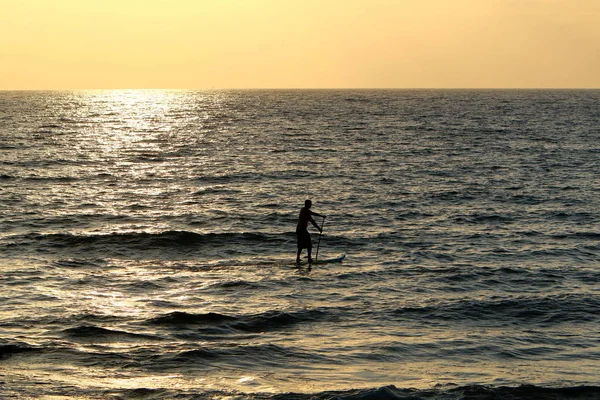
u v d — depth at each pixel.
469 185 55.88
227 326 21.84
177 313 22.53
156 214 42.75
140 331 21.14
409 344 20.42
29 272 28.38
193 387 16.62
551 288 26.84
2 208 43.69
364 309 23.89
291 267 30.02
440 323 22.56
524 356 19.59
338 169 66.19
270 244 34.75
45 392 16.06
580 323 22.72
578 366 18.83
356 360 19.02
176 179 59.22
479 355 19.61
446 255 32.38
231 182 57.56
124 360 18.53
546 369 18.52
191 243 34.59
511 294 25.92
